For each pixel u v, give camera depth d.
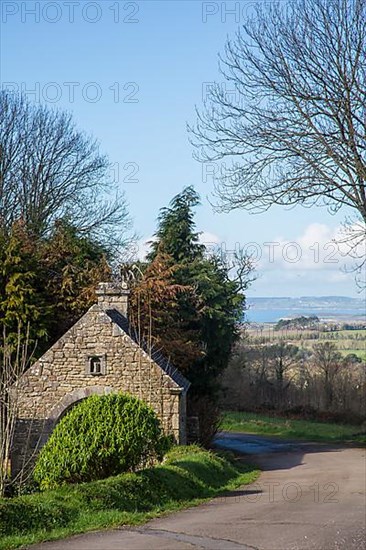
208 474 18.72
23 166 34.19
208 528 11.54
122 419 15.33
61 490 13.11
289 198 25.39
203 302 32.88
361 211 25.73
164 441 16.31
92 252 30.03
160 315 27.69
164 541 10.34
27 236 27.41
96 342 21.78
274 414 57.94
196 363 32.09
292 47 25.45
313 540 10.44
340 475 21.70
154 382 21.52
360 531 11.21
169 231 35.38
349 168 25.48
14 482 15.04
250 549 9.76
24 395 21.58
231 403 60.12
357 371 57.19
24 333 23.42
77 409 15.41
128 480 14.38
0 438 14.45
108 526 11.63
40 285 25.56
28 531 10.87
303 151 25.38
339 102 25.00
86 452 14.70
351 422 53.34
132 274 27.92
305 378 59.72
